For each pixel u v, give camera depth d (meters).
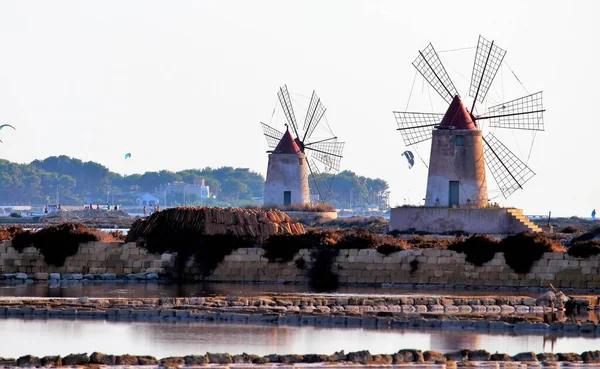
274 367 98.25
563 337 116.81
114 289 151.38
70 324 120.00
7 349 106.31
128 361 98.81
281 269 162.75
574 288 155.50
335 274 161.38
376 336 115.56
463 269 158.50
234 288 154.25
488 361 102.56
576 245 157.38
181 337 113.06
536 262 156.88
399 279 160.00
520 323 121.50
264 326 120.31
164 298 134.62
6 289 149.88
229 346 109.00
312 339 113.25
